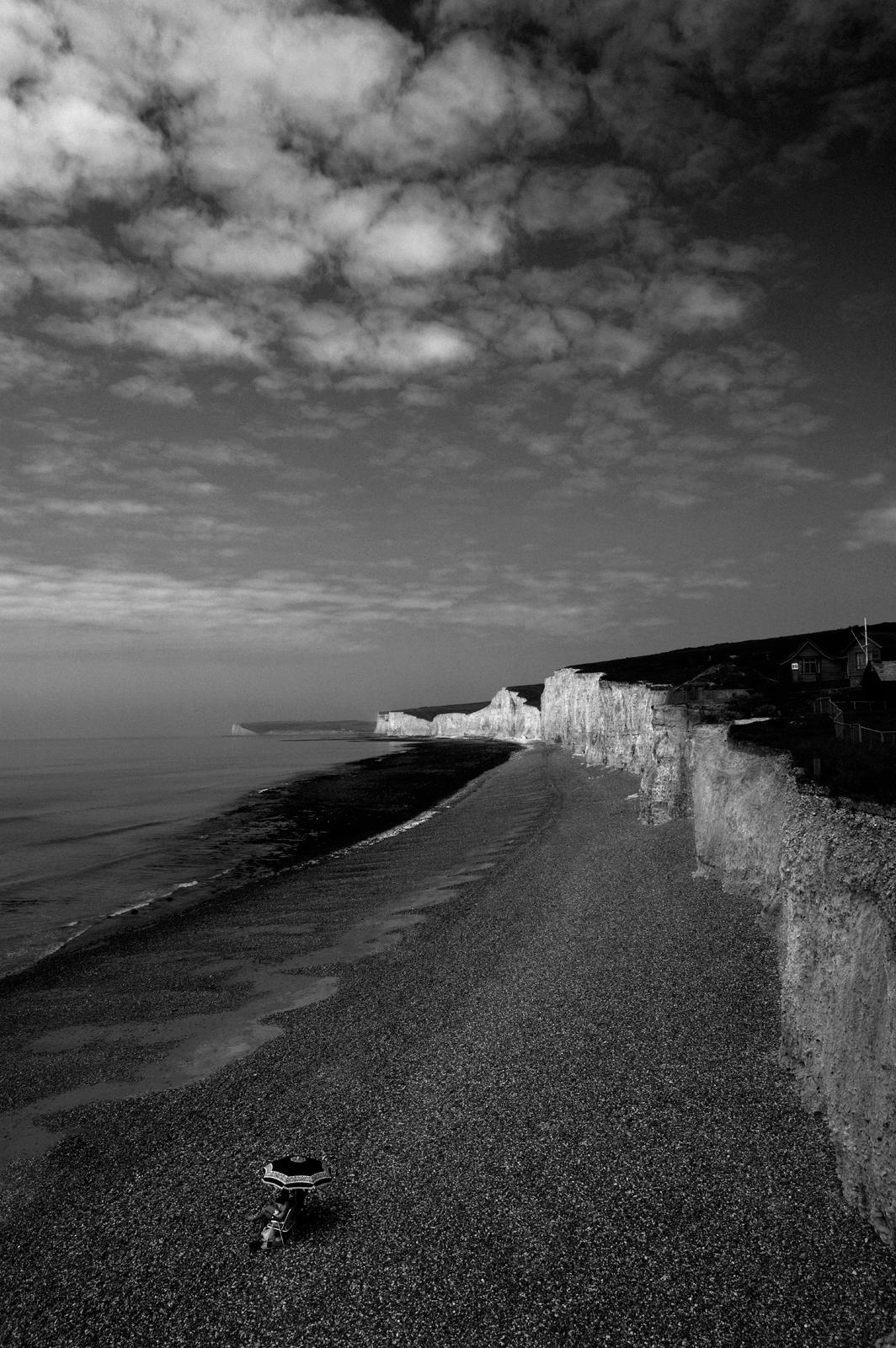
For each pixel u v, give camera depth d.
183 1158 13.51
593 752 81.19
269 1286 9.95
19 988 23.95
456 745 183.62
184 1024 20.38
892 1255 8.84
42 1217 12.17
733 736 27.50
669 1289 9.02
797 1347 8.02
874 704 37.56
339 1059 17.09
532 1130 12.84
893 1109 8.93
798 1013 12.79
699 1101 12.80
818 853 12.73
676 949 20.05
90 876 42.00
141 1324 9.54
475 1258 10.01
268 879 40.03
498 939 25.02
